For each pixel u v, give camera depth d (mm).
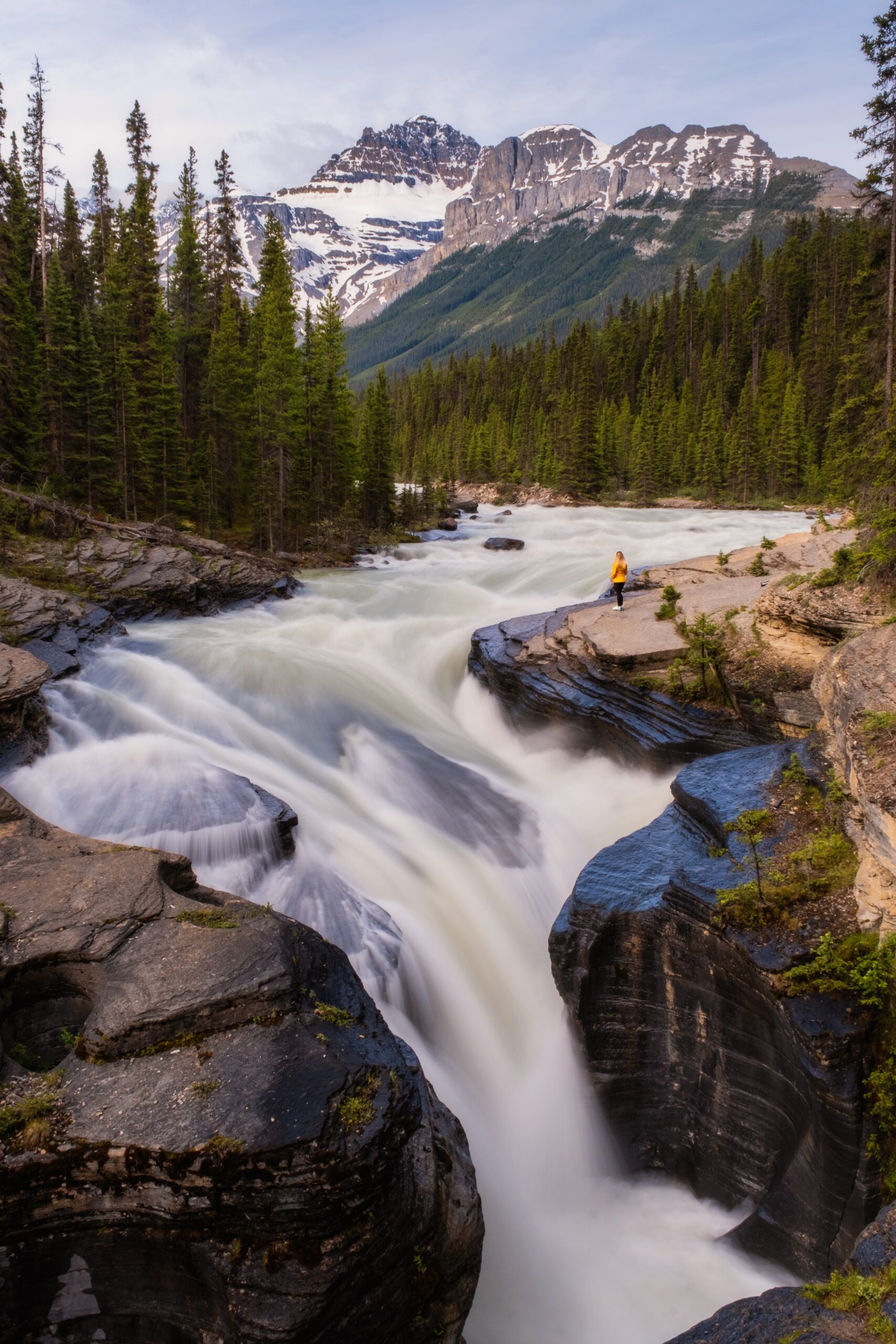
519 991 13453
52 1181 6188
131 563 28984
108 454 39344
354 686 22766
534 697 19719
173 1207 6172
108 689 19609
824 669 12633
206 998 7559
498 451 108562
